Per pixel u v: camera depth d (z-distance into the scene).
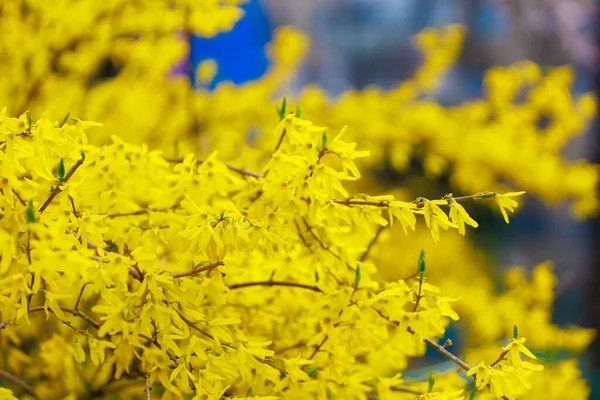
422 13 10.07
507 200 1.30
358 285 1.46
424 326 1.40
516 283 2.91
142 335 1.43
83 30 2.47
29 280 1.20
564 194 3.53
